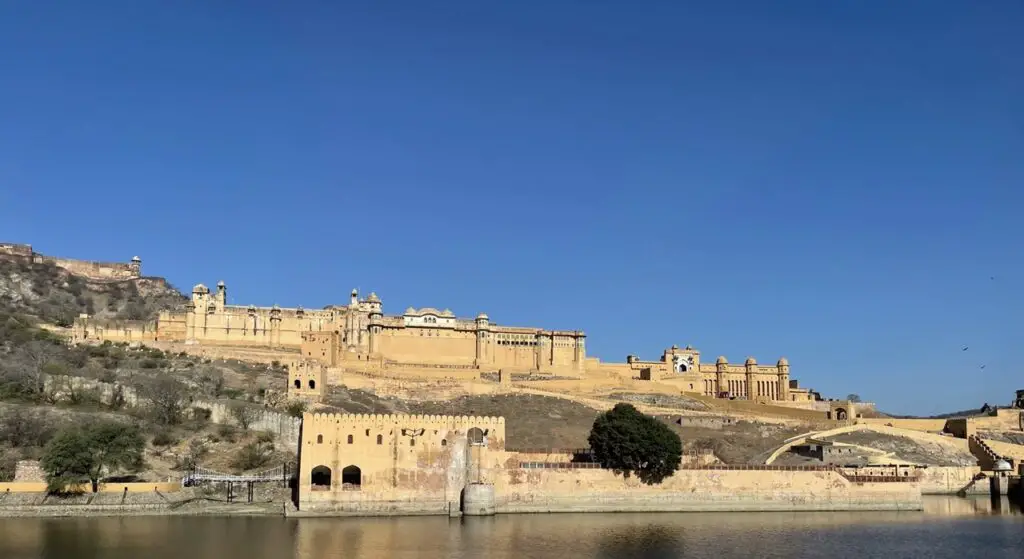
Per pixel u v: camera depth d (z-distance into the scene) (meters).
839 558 109.06
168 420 155.38
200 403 161.50
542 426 186.50
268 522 121.75
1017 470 181.88
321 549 105.19
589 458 144.50
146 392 164.88
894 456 181.62
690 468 142.12
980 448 192.50
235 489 134.25
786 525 130.12
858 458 175.75
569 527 123.31
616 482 138.62
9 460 135.25
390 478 129.38
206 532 114.50
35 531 114.38
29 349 191.62
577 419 197.00
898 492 149.00
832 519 137.00
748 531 124.25
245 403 165.12
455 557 102.75
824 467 148.50
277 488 135.12
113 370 186.38
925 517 142.00
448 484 131.12
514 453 135.88
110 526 118.06
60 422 148.50
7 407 152.50
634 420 141.25
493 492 131.38
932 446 192.88
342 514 126.94
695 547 112.75
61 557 100.31
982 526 133.25
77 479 128.00
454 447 132.12
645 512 138.12
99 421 148.50
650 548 111.12
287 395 177.62
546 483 135.88
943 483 176.88
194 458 142.12
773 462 170.88
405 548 106.56
